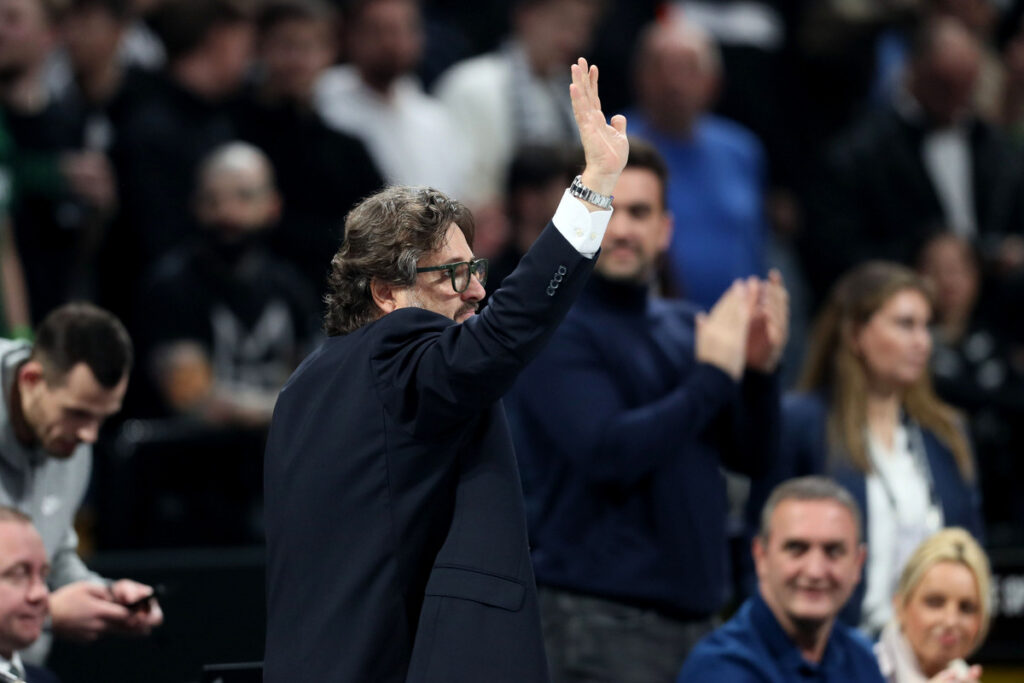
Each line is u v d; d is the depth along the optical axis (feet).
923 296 56.24
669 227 49.01
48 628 43.68
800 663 46.06
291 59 77.61
